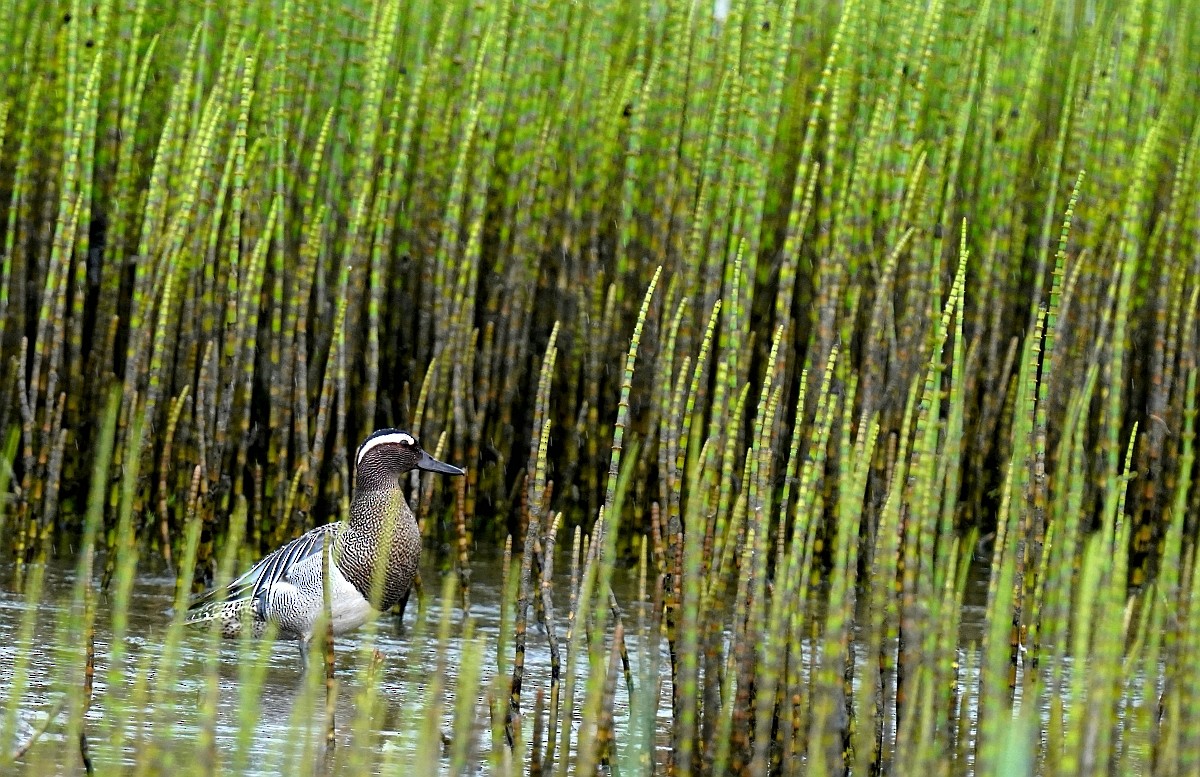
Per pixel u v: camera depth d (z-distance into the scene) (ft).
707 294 47.50
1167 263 51.08
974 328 54.08
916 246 45.29
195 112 49.80
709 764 27.40
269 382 52.01
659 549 30.35
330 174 52.03
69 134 46.85
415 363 53.72
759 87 44.32
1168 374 51.21
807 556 27.58
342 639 40.50
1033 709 25.34
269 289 51.75
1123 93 51.57
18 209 50.19
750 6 57.47
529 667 37.93
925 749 23.36
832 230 50.85
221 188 47.37
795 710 27.50
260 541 48.78
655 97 55.42
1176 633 27.27
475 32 53.36
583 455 54.13
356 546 38.17
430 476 48.24
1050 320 30.58
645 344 52.75
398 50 54.60
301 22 51.16
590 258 54.08
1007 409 51.57
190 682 35.19
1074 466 25.43
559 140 55.77
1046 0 56.13
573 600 29.07
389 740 31.32
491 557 51.06
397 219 53.98
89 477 50.16
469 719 23.95
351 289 51.47
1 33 52.24
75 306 49.52
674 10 56.59
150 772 25.34
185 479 48.52
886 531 25.39
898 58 46.52
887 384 45.34
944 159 48.98
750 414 52.54
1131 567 51.62
